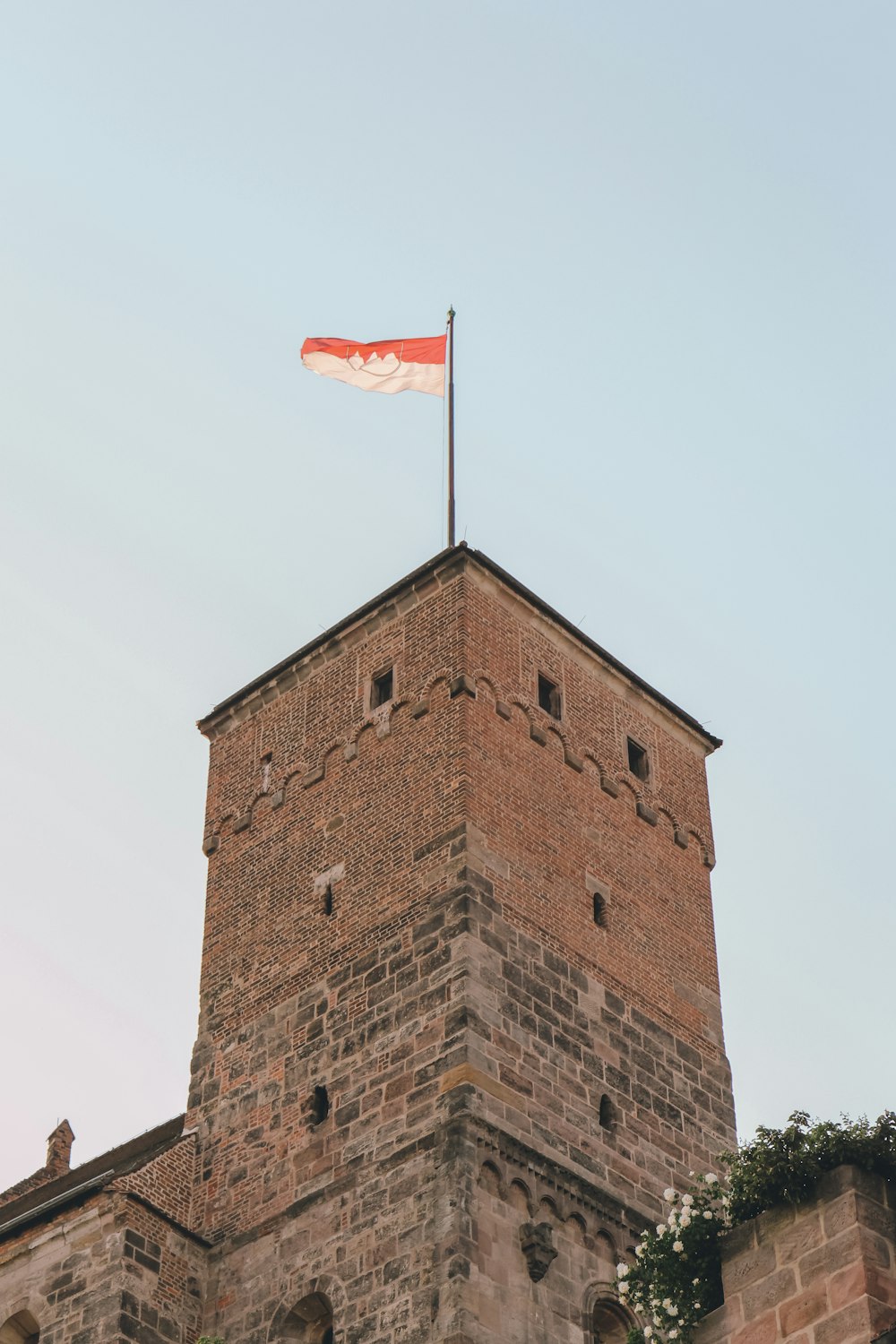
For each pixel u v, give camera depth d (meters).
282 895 51.38
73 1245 46.34
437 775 49.38
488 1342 41.34
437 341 58.44
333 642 54.06
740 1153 32.69
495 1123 44.34
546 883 49.22
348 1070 47.06
